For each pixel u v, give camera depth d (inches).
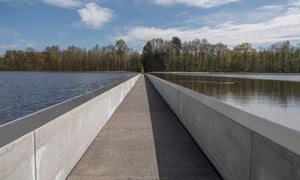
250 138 98.3
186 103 236.1
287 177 73.8
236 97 1230.9
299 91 1515.7
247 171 100.6
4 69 4005.9
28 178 88.9
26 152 87.9
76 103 157.4
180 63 4035.4
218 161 135.9
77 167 142.3
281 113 838.5
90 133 185.2
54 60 4092.0
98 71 4156.0
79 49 4200.3
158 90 630.5
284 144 75.5
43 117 105.9
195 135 194.2
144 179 127.4
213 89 1539.1
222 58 3927.2
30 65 4050.2
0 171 72.9
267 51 3666.3
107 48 4296.3
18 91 1385.3
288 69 3503.9
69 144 134.4
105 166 143.8
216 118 141.3
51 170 109.6
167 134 216.8
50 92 1338.6
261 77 3021.7
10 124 80.0
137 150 172.9
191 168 142.2
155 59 4069.9
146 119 283.3
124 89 503.5
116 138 203.2
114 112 327.6
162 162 150.9
